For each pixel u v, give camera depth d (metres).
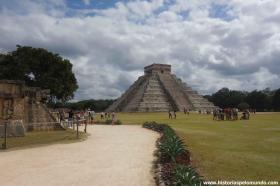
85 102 143.38
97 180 13.80
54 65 80.81
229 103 169.38
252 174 15.20
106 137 31.62
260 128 41.09
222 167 16.62
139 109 127.94
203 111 119.06
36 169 16.05
